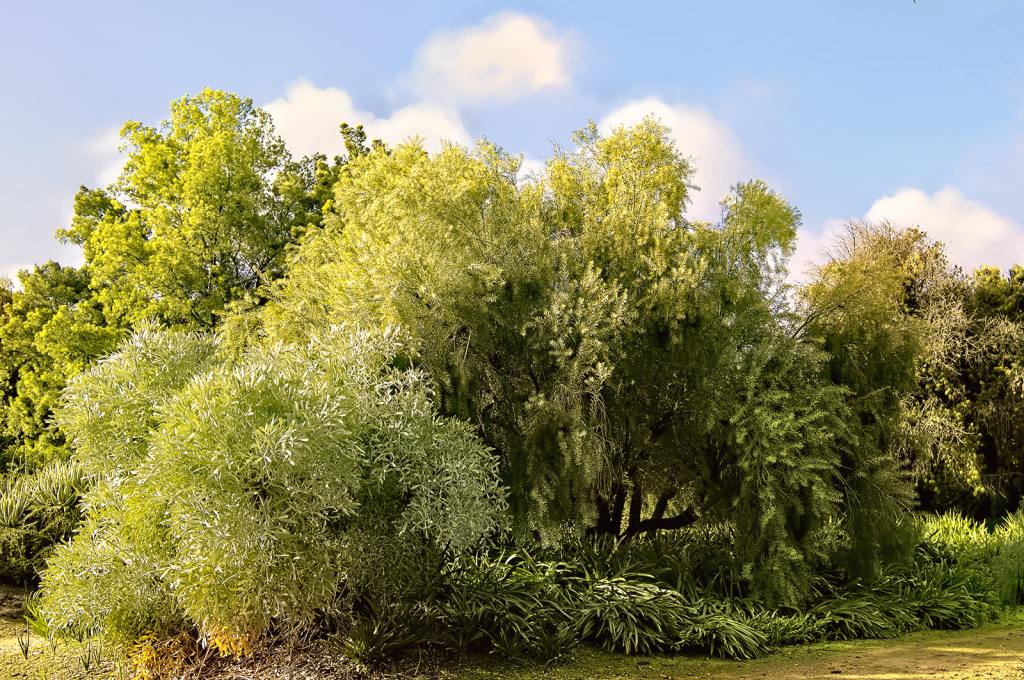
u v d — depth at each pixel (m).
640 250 8.30
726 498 8.20
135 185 19.75
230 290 18.50
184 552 4.99
